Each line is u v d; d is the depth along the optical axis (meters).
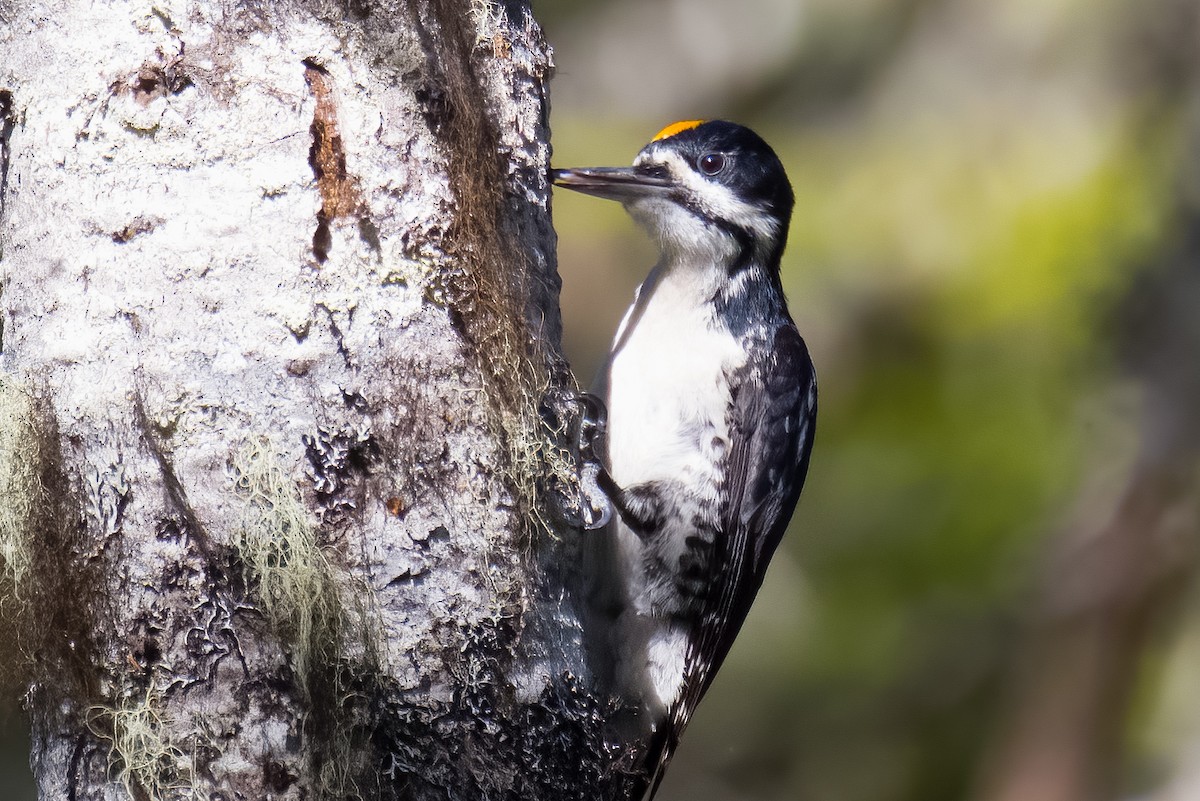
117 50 6.89
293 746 6.59
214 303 6.79
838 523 15.45
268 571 6.62
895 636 15.37
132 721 6.64
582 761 7.23
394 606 6.80
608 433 9.26
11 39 7.13
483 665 6.91
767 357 9.65
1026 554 14.66
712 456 9.16
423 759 6.75
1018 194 15.83
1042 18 16.81
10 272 7.14
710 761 16.44
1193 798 13.75
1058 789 13.04
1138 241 15.38
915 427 15.28
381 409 6.88
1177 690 14.10
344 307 6.86
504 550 7.07
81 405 6.80
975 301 15.34
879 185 16.16
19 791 12.54
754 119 18.34
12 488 6.89
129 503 6.73
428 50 7.19
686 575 9.05
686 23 19.08
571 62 19.52
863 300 15.62
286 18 6.98
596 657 8.72
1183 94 16.08
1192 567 13.39
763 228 9.82
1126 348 14.87
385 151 7.04
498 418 7.18
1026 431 14.99
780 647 15.70
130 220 6.84
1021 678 13.77
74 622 6.75
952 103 16.84
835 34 17.95
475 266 7.23
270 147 6.89
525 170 7.70
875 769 15.84
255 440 6.71
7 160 7.24
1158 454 13.77
